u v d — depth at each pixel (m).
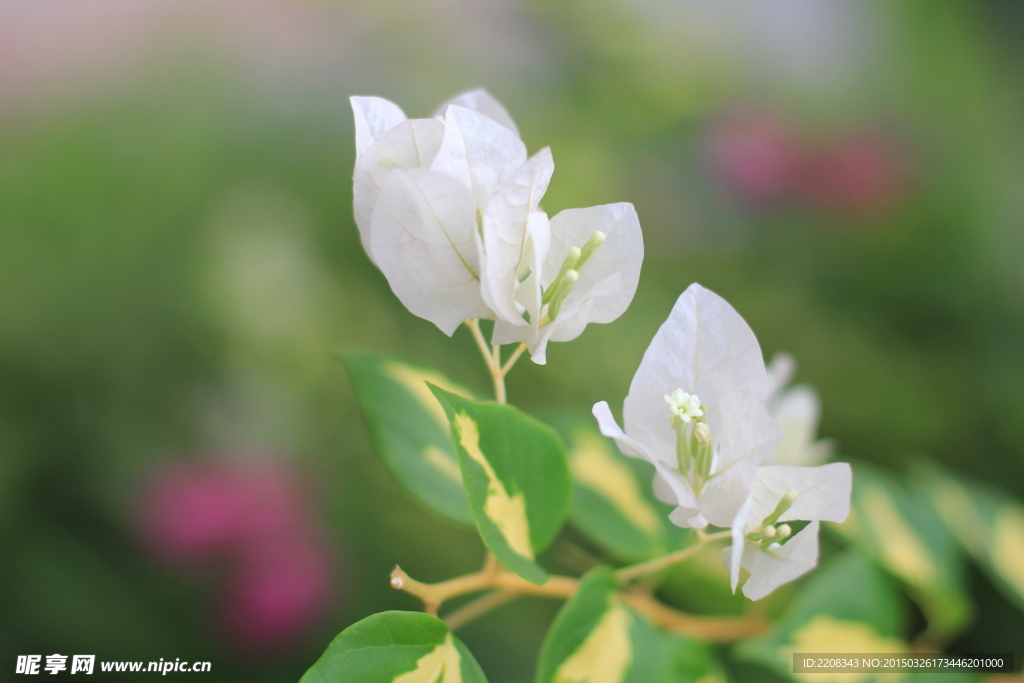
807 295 0.93
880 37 1.20
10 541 0.58
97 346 0.66
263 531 0.60
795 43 1.16
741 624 0.42
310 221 0.76
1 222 0.68
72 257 0.68
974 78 1.19
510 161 0.35
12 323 0.65
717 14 1.09
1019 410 0.82
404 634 0.34
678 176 0.99
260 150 0.79
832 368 0.84
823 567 0.47
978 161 1.08
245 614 0.58
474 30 0.93
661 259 0.92
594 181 0.84
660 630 0.42
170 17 0.85
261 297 0.69
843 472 0.33
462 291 0.35
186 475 0.62
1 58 0.79
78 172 0.72
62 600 0.56
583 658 0.36
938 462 0.79
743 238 0.97
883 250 0.96
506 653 0.58
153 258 0.70
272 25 0.87
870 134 1.05
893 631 0.42
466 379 0.68
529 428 0.35
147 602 0.59
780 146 1.00
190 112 0.79
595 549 0.61
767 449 0.33
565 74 0.95
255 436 0.66
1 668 0.53
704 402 0.34
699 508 0.34
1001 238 0.99
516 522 0.35
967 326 0.92
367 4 0.88
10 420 0.63
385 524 0.65
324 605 0.60
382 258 0.34
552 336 0.35
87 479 0.62
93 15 0.83
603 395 0.70
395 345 0.70
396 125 0.35
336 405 0.69
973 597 0.62
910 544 0.44
